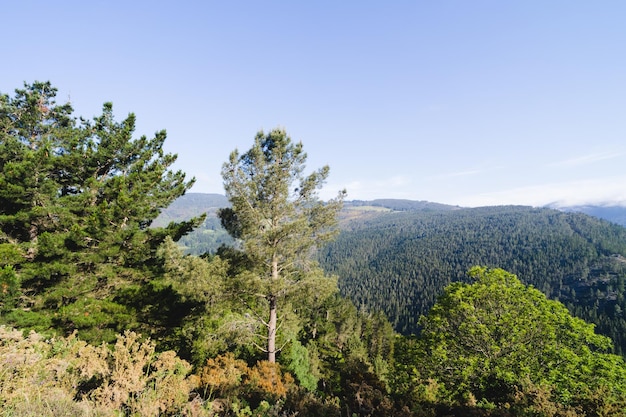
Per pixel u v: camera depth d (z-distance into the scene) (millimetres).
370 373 12078
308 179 13656
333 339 52250
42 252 10242
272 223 13203
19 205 12008
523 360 14430
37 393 4953
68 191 14148
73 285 11211
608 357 14117
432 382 11594
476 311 16438
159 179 14422
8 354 5539
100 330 10555
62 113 16094
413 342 17938
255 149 12727
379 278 185125
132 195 12188
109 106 14305
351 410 7914
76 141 12781
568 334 15047
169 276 12211
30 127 14891
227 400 7438
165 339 13016
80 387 6184
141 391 6086
